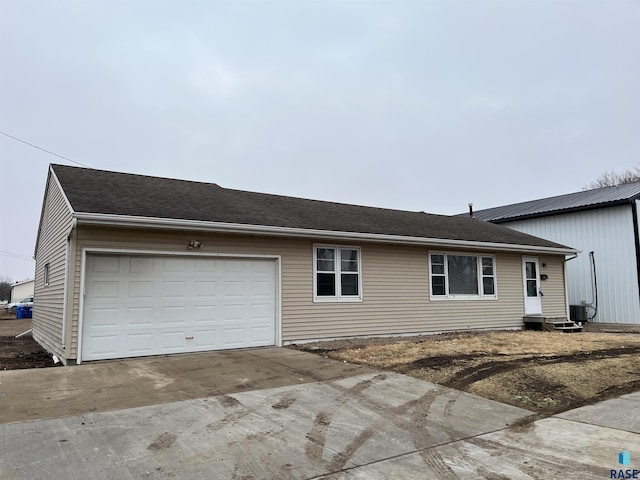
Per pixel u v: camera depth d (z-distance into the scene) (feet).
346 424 16.53
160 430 15.34
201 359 28.37
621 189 66.33
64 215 30.25
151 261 29.78
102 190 32.12
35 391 20.10
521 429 16.22
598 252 61.21
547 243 55.98
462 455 13.71
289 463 12.91
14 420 16.02
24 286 200.34
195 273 31.42
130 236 28.78
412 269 43.29
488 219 76.13
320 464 12.89
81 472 11.96
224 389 21.07
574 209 63.26
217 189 43.86
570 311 60.03
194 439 14.61
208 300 31.81
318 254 37.52
